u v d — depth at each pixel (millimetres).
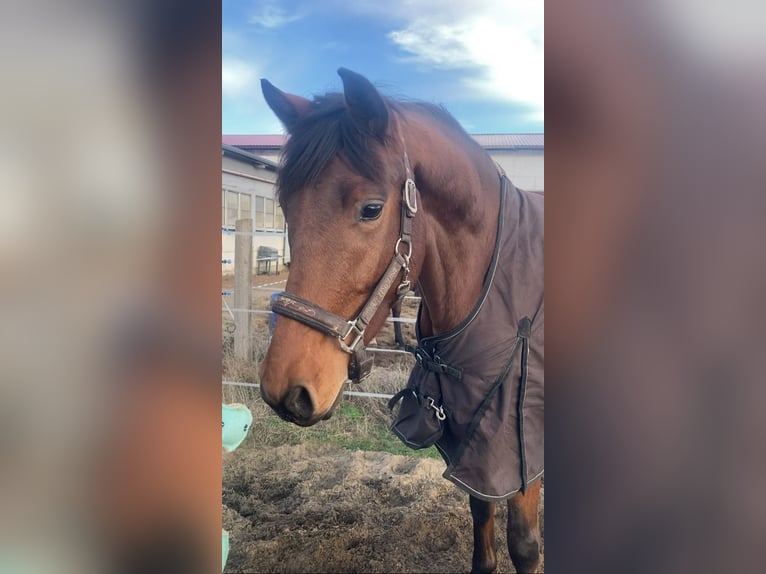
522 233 1092
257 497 1501
